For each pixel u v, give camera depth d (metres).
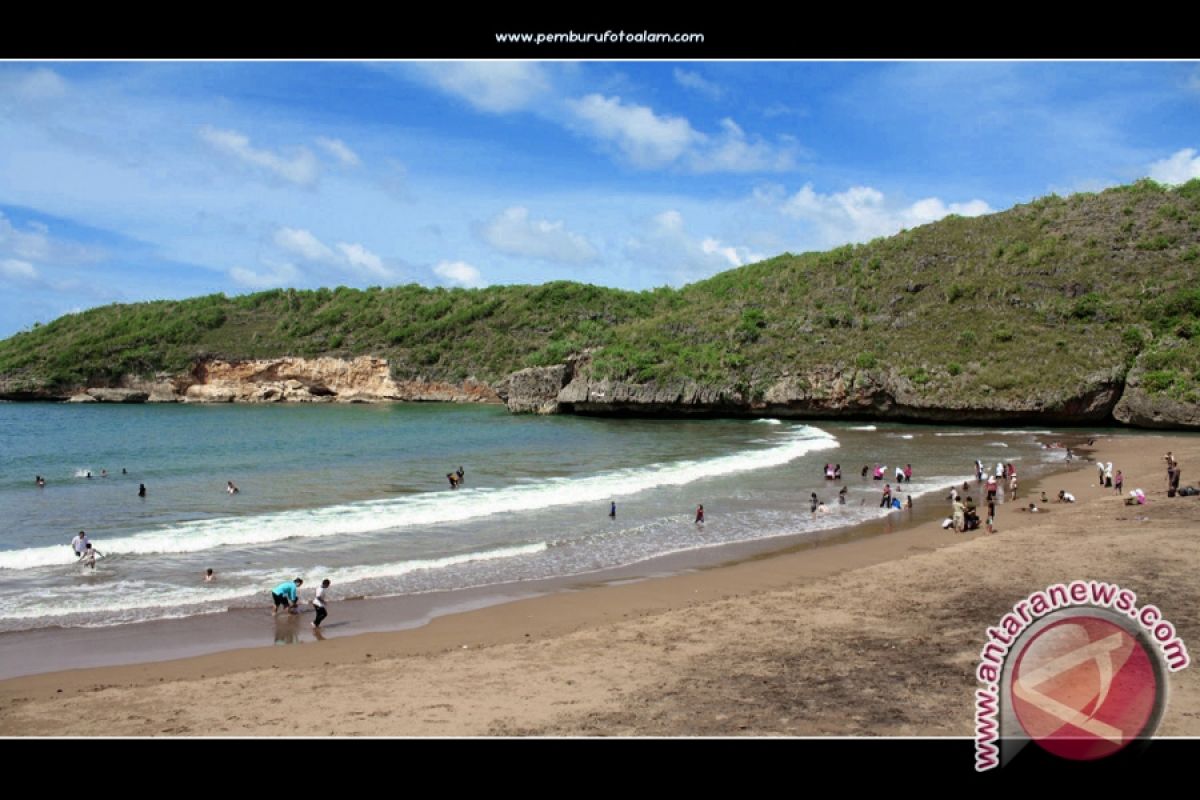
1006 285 90.69
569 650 15.45
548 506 33.97
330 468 47.25
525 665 14.59
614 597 19.92
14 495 38.12
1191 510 26.50
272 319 153.75
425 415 99.00
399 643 16.48
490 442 63.62
